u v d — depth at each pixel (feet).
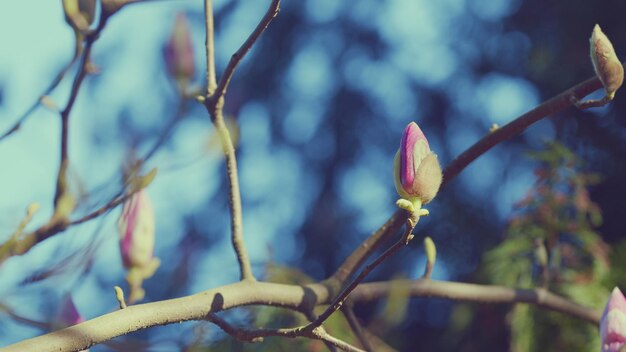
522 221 5.39
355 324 4.00
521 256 5.35
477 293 4.28
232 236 3.65
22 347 3.17
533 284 5.32
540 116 3.69
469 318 5.80
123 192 3.39
